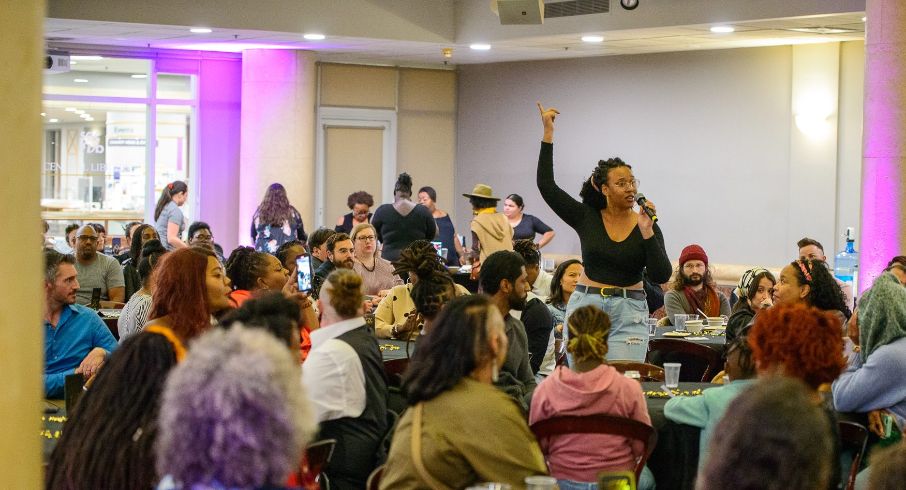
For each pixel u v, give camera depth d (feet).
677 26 37.40
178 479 6.61
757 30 38.24
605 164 19.61
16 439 8.40
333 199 52.03
